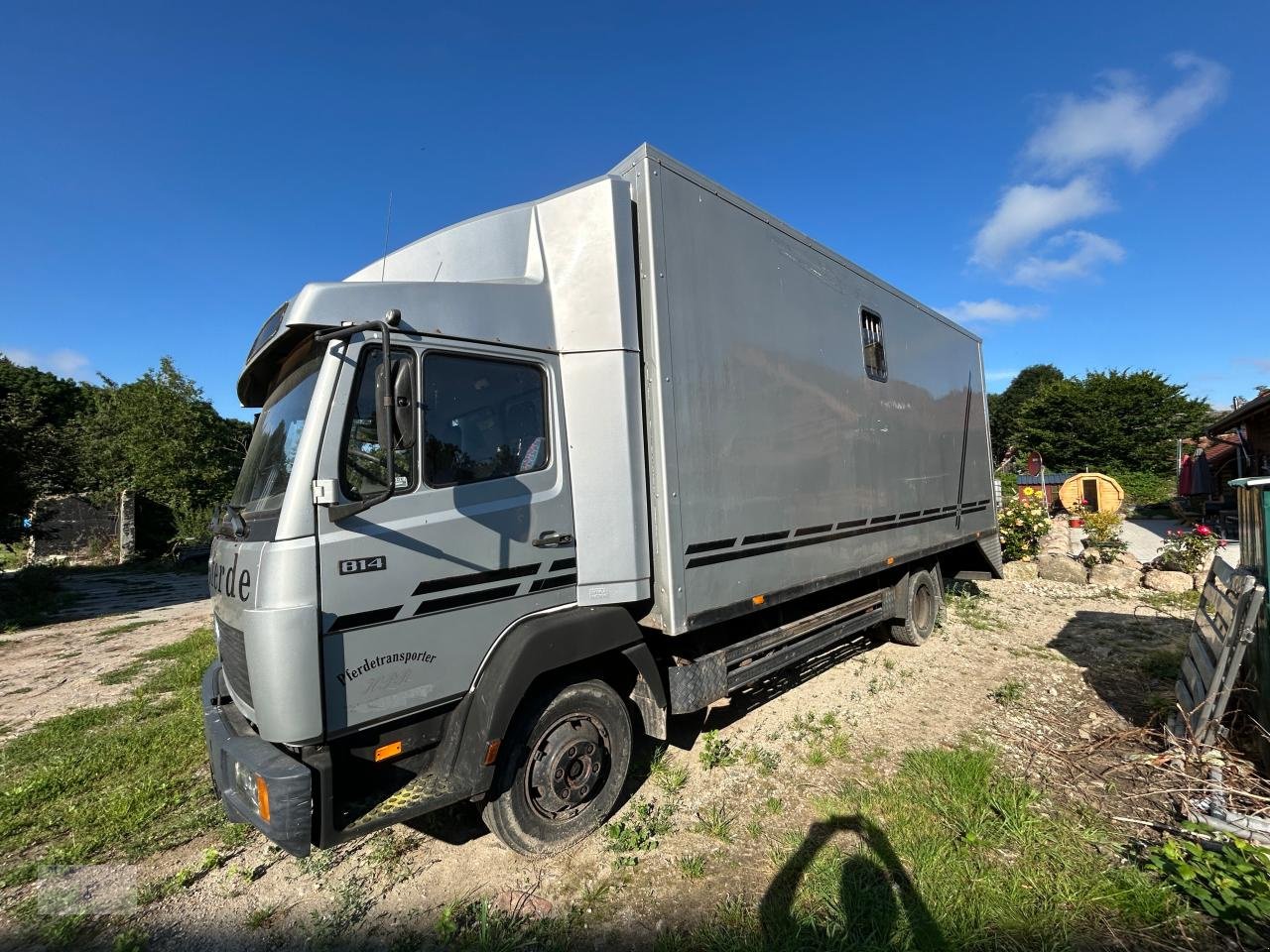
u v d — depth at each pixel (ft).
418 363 9.20
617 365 10.84
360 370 8.77
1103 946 8.09
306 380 9.12
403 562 8.81
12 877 10.26
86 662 24.49
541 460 10.55
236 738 8.86
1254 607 11.68
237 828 11.44
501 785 9.82
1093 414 105.19
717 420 12.36
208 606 36.52
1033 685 17.83
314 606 8.03
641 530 11.05
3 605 35.35
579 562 10.72
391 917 9.20
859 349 17.39
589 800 10.87
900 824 10.82
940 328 22.71
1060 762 13.12
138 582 49.55
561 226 11.27
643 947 8.49
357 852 10.78
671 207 11.68
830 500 15.79
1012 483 65.77
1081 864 9.64
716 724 15.48
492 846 10.82
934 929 8.34
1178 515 63.52
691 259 12.02
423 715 9.33
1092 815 11.07
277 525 8.16
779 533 13.88
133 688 20.61
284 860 10.59
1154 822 10.72
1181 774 11.44
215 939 8.89
